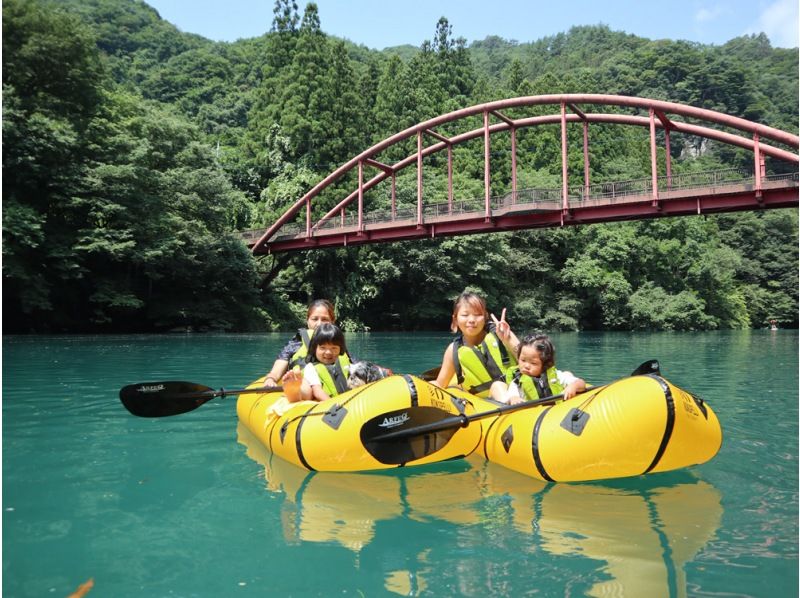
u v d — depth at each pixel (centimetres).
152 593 223
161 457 440
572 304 4459
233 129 6406
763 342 2462
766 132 2403
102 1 10188
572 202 2775
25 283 2280
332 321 580
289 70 5294
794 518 302
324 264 4156
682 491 352
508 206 2852
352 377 481
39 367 1073
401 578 234
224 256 3272
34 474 390
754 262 6003
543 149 6062
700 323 4744
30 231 2197
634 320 4622
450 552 260
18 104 2250
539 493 351
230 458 438
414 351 1689
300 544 271
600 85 11375
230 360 1272
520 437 399
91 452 453
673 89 11169
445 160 5741
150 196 2750
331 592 223
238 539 277
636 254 4891
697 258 5194
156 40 9425
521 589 224
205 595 221
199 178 3089
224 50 9206
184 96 7406
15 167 2248
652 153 2600
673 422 354
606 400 369
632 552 258
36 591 225
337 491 356
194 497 343
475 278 4322
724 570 239
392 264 4047
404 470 408
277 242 3606
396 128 5531
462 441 432
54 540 276
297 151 4875
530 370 436
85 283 2703
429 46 8062
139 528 292
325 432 398
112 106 3234
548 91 6931
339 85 5031
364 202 4606
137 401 513
